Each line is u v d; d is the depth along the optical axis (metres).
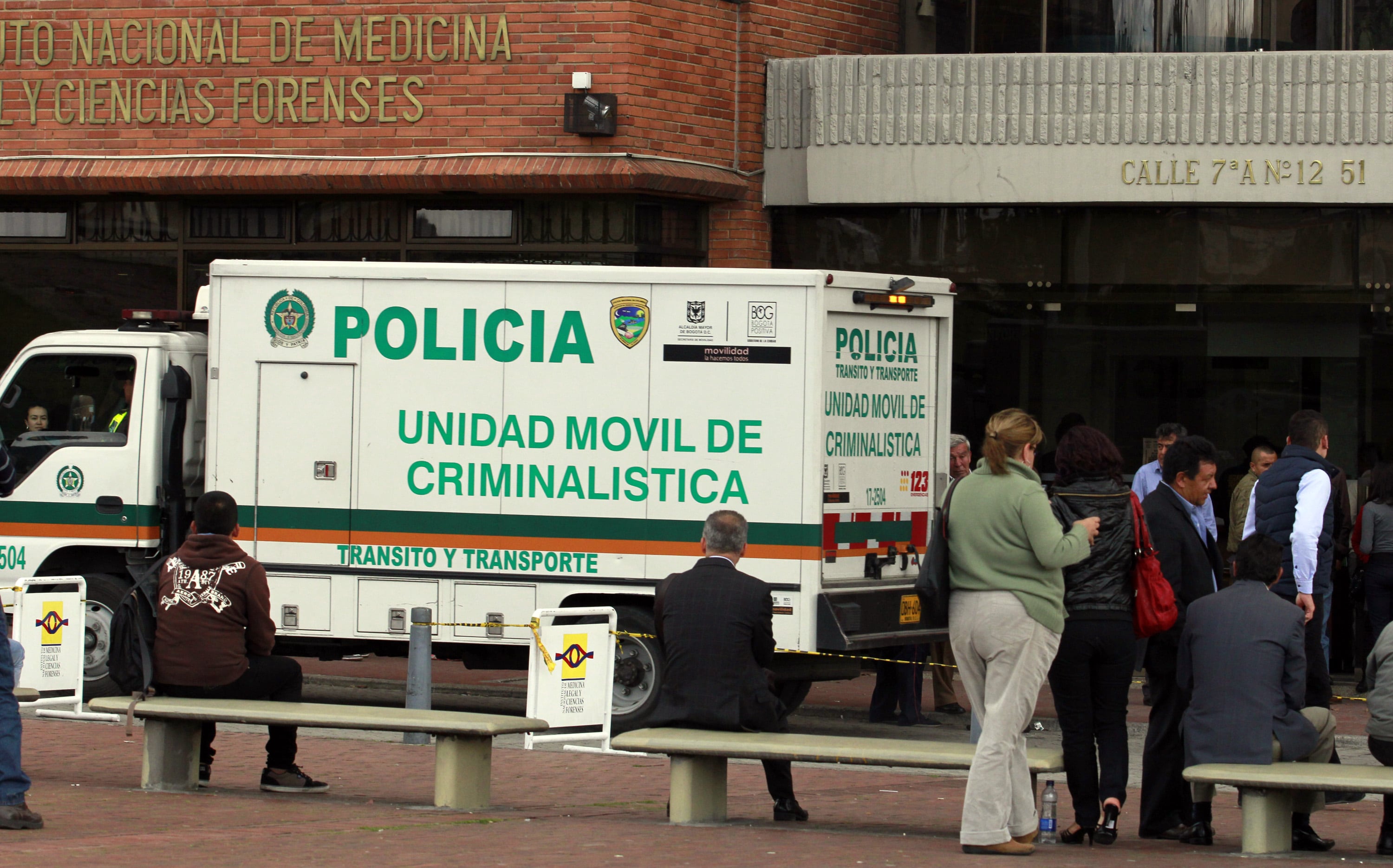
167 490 15.59
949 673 16.50
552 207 19.50
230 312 14.98
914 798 12.14
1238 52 18.83
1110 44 19.34
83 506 15.67
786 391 13.88
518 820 10.66
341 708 11.30
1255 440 19.25
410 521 14.66
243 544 14.95
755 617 10.61
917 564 14.90
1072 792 10.05
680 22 19.23
